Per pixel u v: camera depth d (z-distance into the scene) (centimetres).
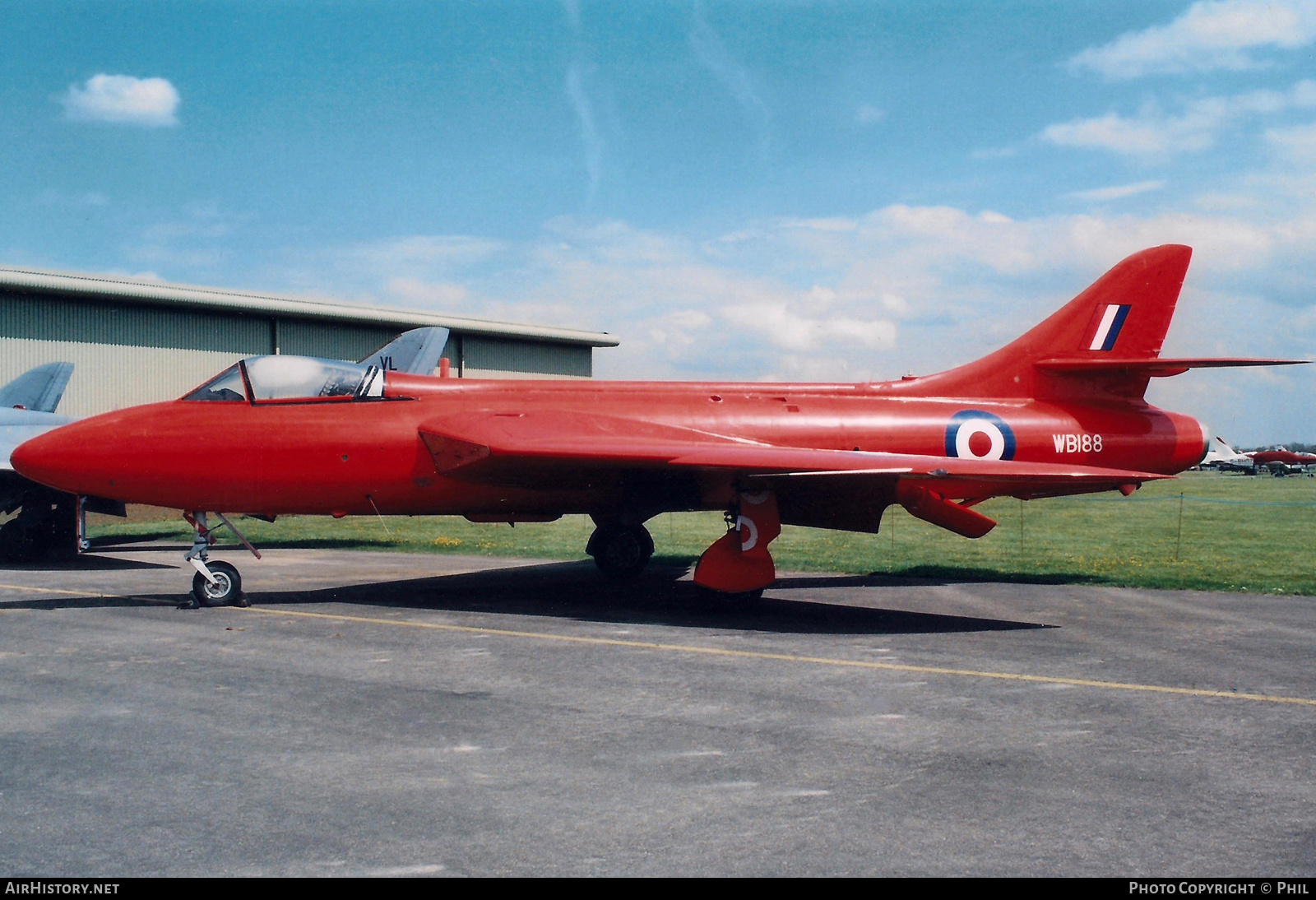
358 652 834
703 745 564
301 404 1118
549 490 1197
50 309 2636
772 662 801
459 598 1172
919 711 646
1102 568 1566
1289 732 601
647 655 829
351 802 468
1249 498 4475
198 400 1112
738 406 1279
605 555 1366
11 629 945
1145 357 1398
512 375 3825
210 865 396
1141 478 995
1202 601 1173
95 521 2772
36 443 1073
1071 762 538
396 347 2697
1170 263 1405
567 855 407
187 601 1111
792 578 1429
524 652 836
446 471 1109
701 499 1174
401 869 392
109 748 553
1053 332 1395
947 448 1315
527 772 513
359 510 1171
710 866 396
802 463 1004
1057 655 839
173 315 2880
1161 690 709
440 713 632
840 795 482
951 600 1187
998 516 3144
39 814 452
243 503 1108
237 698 670
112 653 823
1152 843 425
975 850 416
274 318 3109
